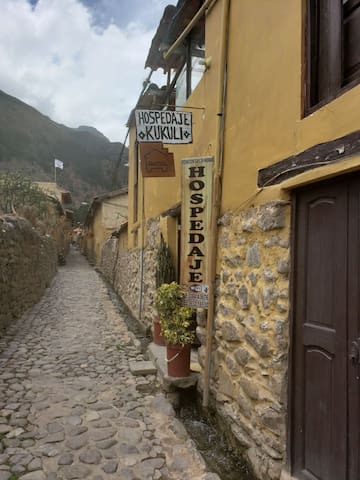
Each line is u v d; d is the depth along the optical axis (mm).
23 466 2660
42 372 4613
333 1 2320
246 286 3062
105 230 21688
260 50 2957
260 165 2910
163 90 6895
